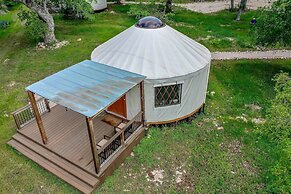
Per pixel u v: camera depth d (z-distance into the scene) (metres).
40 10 18.34
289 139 7.23
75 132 10.52
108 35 21.00
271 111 8.06
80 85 9.12
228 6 29.50
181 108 11.09
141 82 9.69
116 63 10.91
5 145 10.51
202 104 12.20
